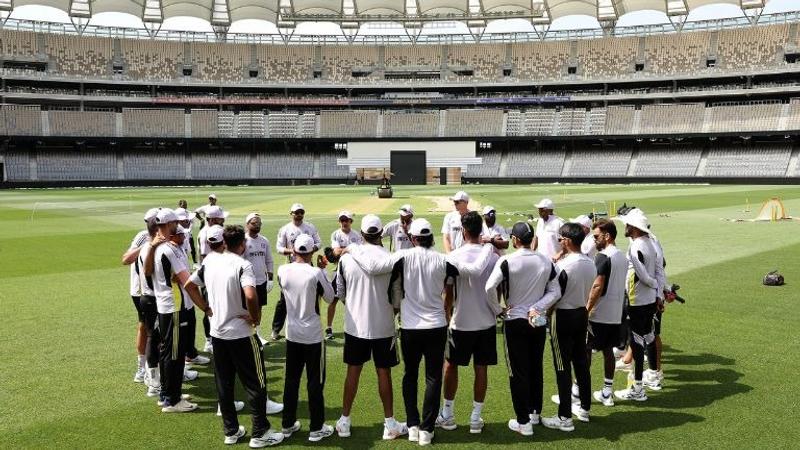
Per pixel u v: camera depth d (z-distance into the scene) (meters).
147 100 82.94
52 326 10.85
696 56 81.12
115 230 26.67
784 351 9.02
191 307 7.42
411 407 6.55
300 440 6.51
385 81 88.75
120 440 6.41
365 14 81.06
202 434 6.61
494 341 6.73
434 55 90.38
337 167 83.38
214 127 82.38
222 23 84.69
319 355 6.57
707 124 74.94
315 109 88.25
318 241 10.52
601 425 6.77
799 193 48.47
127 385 8.05
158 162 80.06
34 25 80.44
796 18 76.69
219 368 6.45
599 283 7.04
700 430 6.50
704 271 15.20
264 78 88.69
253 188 70.12
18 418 6.95
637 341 7.45
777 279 13.38
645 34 84.31
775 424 6.58
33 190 66.12
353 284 6.57
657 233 23.11
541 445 6.29
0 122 73.00
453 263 6.47
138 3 76.38
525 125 82.62
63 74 80.06
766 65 76.94
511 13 78.44
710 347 9.27
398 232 10.76
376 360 6.59
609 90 85.62
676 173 74.31
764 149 72.25
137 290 8.05
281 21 86.06
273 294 13.54
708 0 75.44
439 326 6.44
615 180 76.12
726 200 41.09
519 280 6.62
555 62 87.25
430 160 82.00
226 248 6.68
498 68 88.81
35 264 17.69
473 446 6.30
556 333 6.80
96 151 79.06
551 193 51.91
